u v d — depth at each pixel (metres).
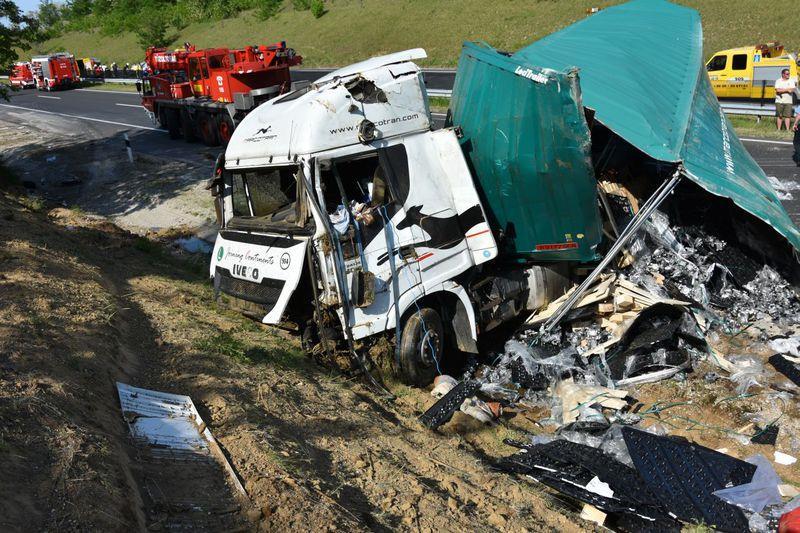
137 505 3.75
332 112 6.20
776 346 7.13
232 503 4.04
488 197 7.35
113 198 16.64
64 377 4.81
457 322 7.13
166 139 24.08
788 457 5.46
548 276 7.70
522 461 5.45
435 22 43.66
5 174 17.55
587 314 7.48
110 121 29.36
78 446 3.94
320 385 6.45
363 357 6.59
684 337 7.02
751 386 6.45
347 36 46.56
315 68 42.28
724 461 5.07
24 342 5.18
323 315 6.48
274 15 56.72
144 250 11.63
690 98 9.30
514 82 6.87
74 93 43.53
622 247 7.57
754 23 30.58
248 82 20.20
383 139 6.50
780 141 16.50
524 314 7.97
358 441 5.37
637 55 9.87
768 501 4.79
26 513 3.27
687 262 7.95
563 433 5.97
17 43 19.42
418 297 6.60
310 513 4.03
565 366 6.93
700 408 6.29
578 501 5.17
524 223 7.30
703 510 4.72
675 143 7.48
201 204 15.14
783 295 7.94
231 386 5.76
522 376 7.04
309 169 6.02
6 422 3.93
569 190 6.86
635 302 7.27
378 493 4.59
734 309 7.84
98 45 70.19
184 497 4.01
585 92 7.96
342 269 6.01
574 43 10.37
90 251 10.38
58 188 18.12
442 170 6.93
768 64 20.47
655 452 5.19
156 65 24.42
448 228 6.86
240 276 6.63
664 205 8.42
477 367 7.58
